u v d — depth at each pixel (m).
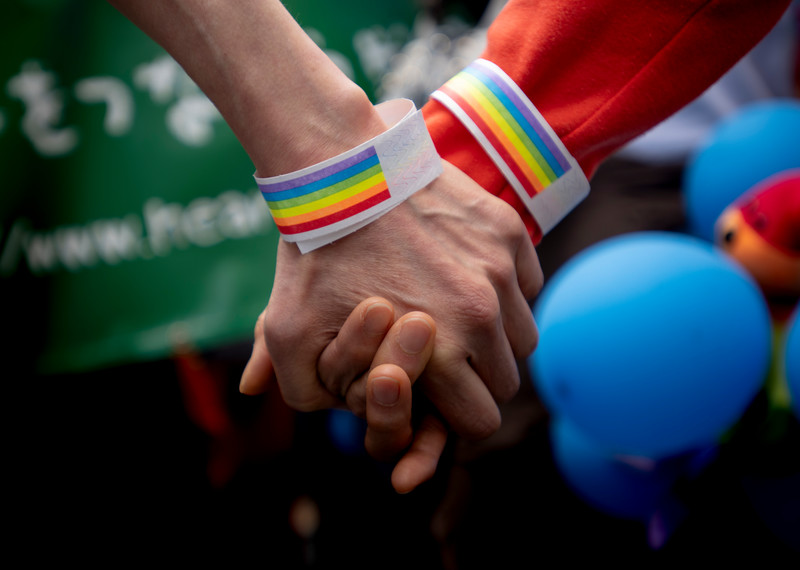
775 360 1.15
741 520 1.29
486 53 0.73
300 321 0.67
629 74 0.66
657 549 1.27
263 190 0.64
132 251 1.39
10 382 1.40
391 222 0.63
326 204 0.62
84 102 1.33
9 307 1.33
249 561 1.56
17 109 1.30
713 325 0.92
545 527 1.41
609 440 1.02
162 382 1.58
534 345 0.77
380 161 0.61
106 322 1.38
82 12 1.31
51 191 1.33
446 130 0.69
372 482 1.62
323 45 1.44
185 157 1.39
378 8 1.48
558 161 0.69
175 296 1.41
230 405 1.60
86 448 1.59
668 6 0.63
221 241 1.43
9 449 1.54
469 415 0.70
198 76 0.61
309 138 0.61
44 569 1.54
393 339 0.62
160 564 1.55
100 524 1.62
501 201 0.67
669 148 1.53
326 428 1.64
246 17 0.58
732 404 0.96
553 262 1.36
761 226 1.14
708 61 0.65
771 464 1.12
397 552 1.51
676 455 1.18
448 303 0.65
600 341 0.95
